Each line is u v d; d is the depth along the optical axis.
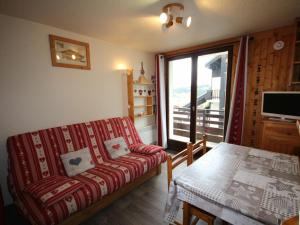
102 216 1.84
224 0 1.66
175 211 1.31
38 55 2.18
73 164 2.05
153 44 3.18
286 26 2.38
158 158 2.54
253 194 1.05
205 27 2.37
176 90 4.07
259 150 1.83
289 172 1.34
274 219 0.84
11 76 1.99
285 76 2.48
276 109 2.37
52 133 2.16
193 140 3.67
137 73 3.61
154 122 4.21
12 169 1.76
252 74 2.74
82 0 1.62
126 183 2.05
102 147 2.53
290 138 2.20
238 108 2.84
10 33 1.96
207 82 3.66
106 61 2.99
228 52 2.95
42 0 1.61
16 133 2.06
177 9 1.82
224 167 1.43
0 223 1.57
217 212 1.05
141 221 1.77
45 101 2.29
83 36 2.63
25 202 1.54
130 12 1.88
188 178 1.25
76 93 2.61
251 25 2.33
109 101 3.10
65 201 1.49
